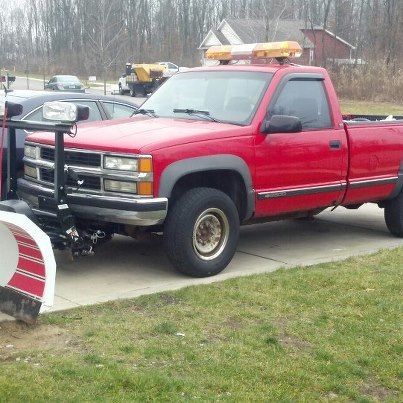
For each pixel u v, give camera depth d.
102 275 6.73
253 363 4.62
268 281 6.41
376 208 10.76
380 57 42.81
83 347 4.82
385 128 8.20
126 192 6.23
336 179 7.70
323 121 7.60
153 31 60.50
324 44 44.72
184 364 4.57
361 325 5.34
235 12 59.62
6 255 5.29
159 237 6.96
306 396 4.22
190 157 6.37
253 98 7.16
